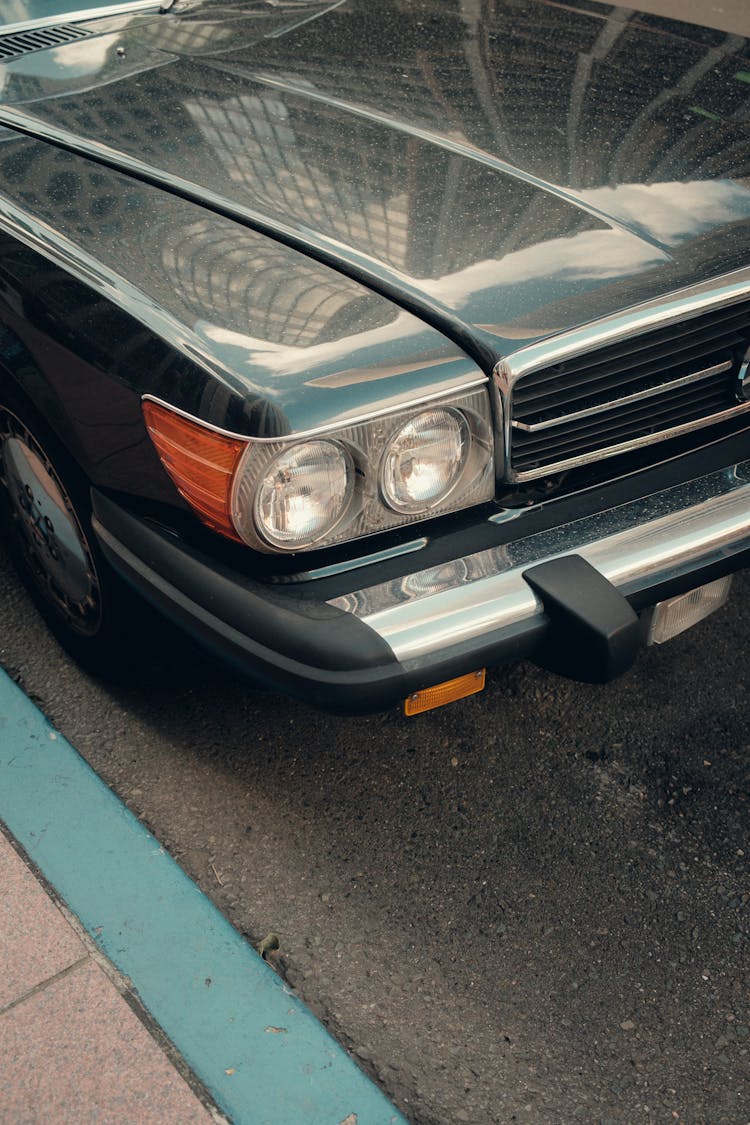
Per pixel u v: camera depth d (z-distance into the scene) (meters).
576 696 2.70
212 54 2.83
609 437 2.16
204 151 2.41
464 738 2.59
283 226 2.16
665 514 2.13
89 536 2.37
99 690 2.70
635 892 2.24
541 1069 1.93
